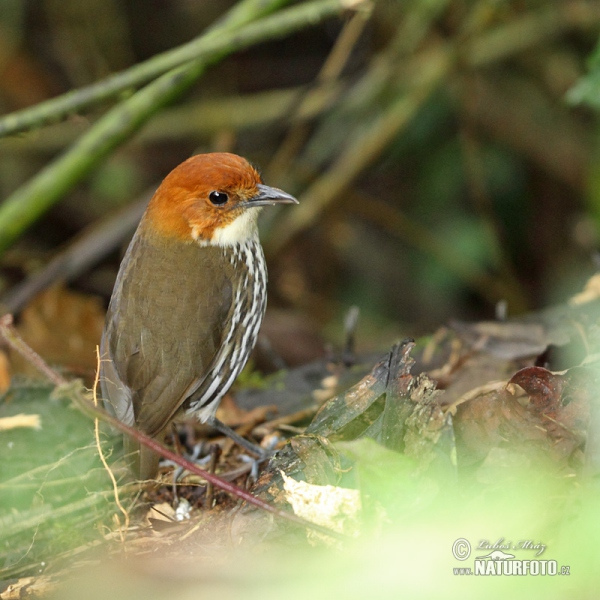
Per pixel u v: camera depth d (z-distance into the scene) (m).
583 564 5.48
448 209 17.64
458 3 16.89
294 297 17.98
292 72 19.66
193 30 19.53
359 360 11.59
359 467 6.74
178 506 8.46
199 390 9.48
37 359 7.13
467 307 17.86
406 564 5.81
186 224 9.55
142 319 9.30
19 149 17.19
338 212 17.69
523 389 7.63
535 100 17.84
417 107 16.25
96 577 6.90
